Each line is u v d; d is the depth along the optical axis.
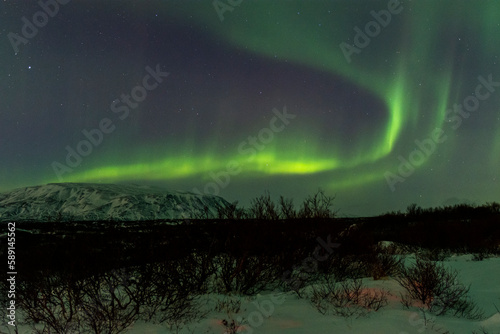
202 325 4.71
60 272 5.14
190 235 6.27
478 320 5.06
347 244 7.91
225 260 6.62
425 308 5.45
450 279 6.04
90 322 4.75
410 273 6.31
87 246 5.33
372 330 4.50
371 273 7.75
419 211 28.52
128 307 5.33
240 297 6.20
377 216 27.94
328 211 8.04
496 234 14.20
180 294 5.46
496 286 6.80
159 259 5.45
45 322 5.00
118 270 5.16
